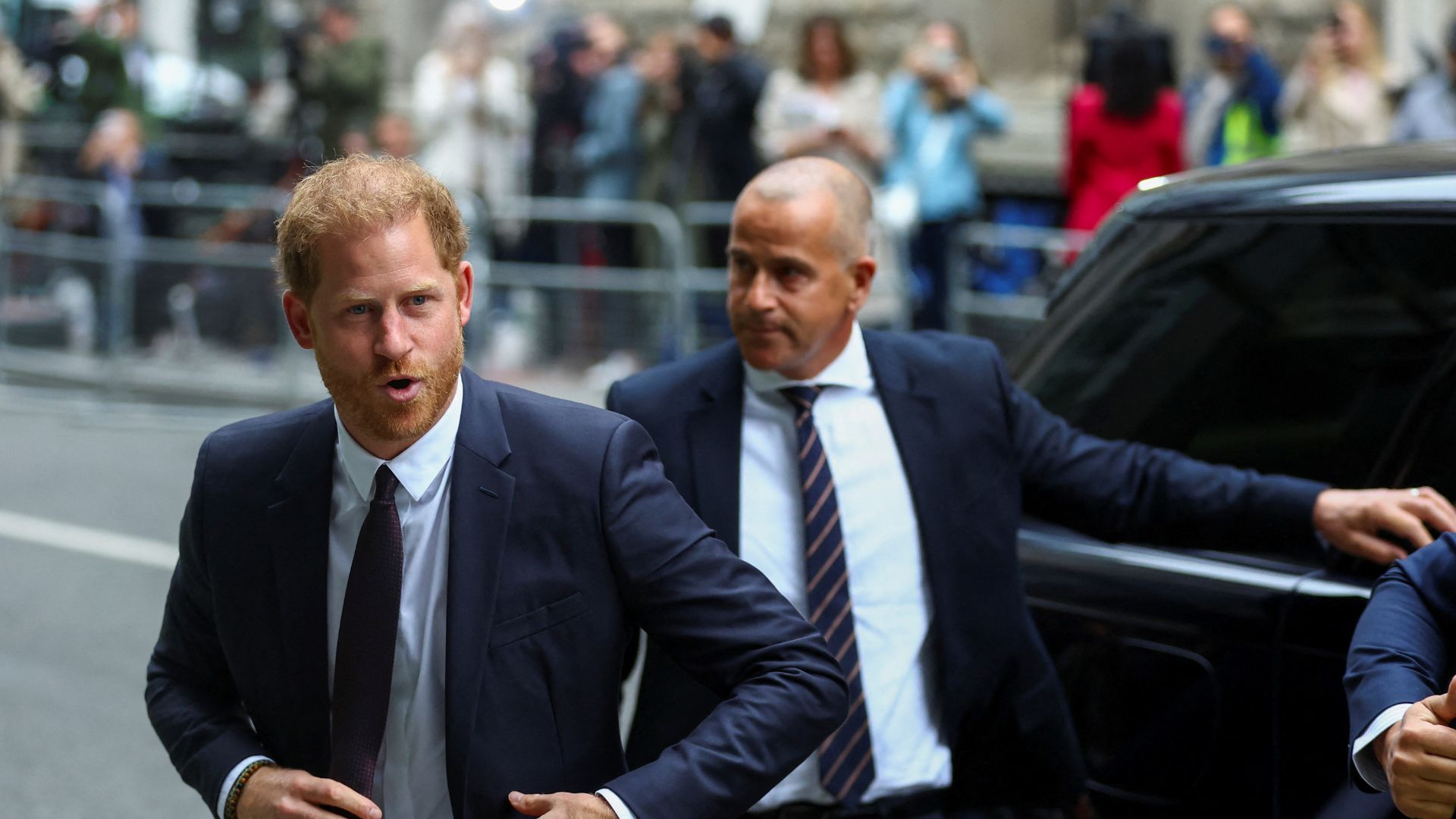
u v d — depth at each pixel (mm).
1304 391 6715
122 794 10109
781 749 4602
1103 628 6285
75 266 20656
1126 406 6984
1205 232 7059
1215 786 5980
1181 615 6102
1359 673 4918
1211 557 6227
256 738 4855
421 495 4629
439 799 4664
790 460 6152
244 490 4742
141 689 11734
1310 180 6828
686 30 23812
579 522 4664
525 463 4688
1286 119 20328
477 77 22984
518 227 20531
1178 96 19516
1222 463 6730
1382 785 4816
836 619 6012
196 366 20141
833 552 6035
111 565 14445
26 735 10922
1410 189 6516
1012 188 24594
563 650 4645
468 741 4539
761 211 5992
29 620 13039
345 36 24125
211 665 5012
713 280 20266
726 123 20391
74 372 20734
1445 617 5055
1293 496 6113
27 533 15391
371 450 4594
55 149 24672
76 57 25016
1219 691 6000
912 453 6102
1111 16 19406
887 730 6031
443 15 32406
